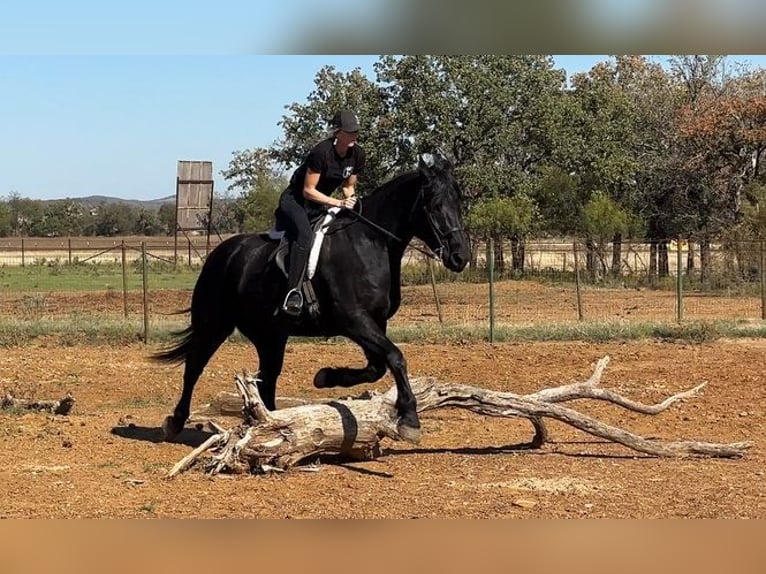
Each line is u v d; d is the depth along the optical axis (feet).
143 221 353.31
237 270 29.89
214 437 27.43
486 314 80.38
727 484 25.93
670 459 29.63
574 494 24.70
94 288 111.55
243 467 26.86
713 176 137.49
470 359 53.21
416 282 111.55
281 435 27.04
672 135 147.95
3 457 29.01
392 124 133.08
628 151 144.15
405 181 27.55
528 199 125.59
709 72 152.46
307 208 28.55
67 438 32.14
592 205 116.88
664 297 94.53
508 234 123.03
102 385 45.06
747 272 102.68
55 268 149.18
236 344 60.54
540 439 31.27
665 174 142.31
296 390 43.75
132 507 23.31
